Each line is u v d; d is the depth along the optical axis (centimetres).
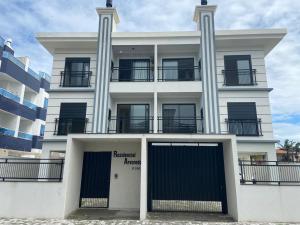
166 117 1420
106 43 1406
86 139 939
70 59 1491
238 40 1376
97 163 1017
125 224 755
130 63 1516
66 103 1406
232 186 845
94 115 1333
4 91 2070
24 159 964
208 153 965
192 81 1345
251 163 903
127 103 1448
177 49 1454
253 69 1401
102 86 1362
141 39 1403
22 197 838
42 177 920
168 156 969
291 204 798
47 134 1363
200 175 945
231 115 1339
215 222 783
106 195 985
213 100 1314
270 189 810
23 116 2336
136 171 1000
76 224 752
